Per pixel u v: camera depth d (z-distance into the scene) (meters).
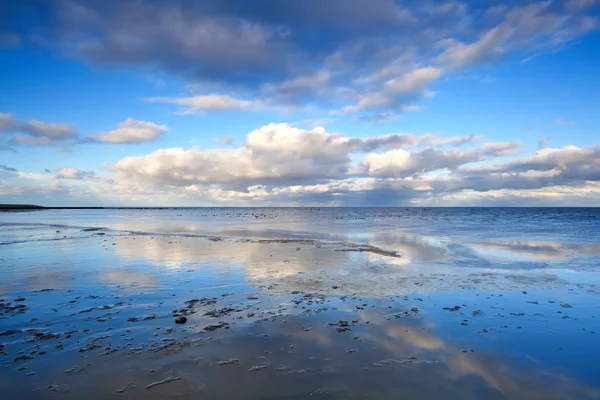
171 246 22.30
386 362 6.39
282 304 9.80
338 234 30.86
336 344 7.14
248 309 9.37
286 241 24.83
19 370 6.12
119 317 8.77
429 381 5.76
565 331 7.90
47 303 9.96
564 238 26.64
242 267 15.02
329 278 12.93
